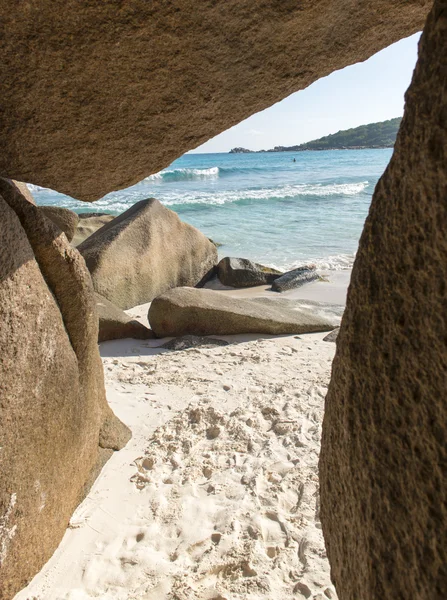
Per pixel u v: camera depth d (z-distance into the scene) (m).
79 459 2.44
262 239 10.62
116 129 1.84
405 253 0.79
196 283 7.43
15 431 1.88
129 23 1.51
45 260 2.23
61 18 1.47
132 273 6.31
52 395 2.12
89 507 2.44
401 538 0.77
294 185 23.38
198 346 4.59
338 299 6.31
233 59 1.71
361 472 0.88
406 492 0.77
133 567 2.08
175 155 2.05
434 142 0.71
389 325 0.82
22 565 1.95
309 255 9.06
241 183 25.45
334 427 0.99
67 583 2.00
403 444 0.78
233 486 2.57
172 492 2.55
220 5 1.51
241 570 2.06
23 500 1.94
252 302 5.35
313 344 4.57
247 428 3.10
